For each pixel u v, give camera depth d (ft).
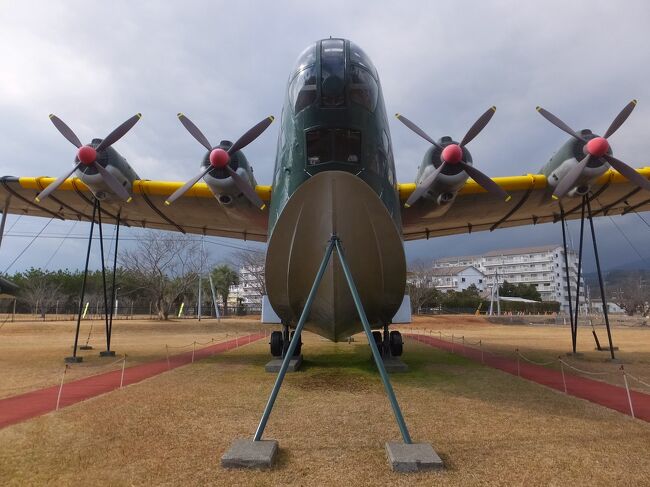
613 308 287.28
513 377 29.35
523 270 324.60
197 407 20.22
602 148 32.78
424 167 33.86
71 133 37.01
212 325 103.45
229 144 33.91
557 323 139.64
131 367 34.78
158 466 12.88
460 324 127.75
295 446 14.75
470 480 11.92
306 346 54.70
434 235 53.26
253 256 159.63
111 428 16.72
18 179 39.88
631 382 28.04
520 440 15.42
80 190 40.93
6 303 160.35
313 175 27.40
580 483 11.76
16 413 19.52
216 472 12.43
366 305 31.94
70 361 38.04
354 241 28.22
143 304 165.48
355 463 13.20
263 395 23.08
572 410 19.95
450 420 18.07
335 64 27.84
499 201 41.19
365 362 37.29
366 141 27.96
